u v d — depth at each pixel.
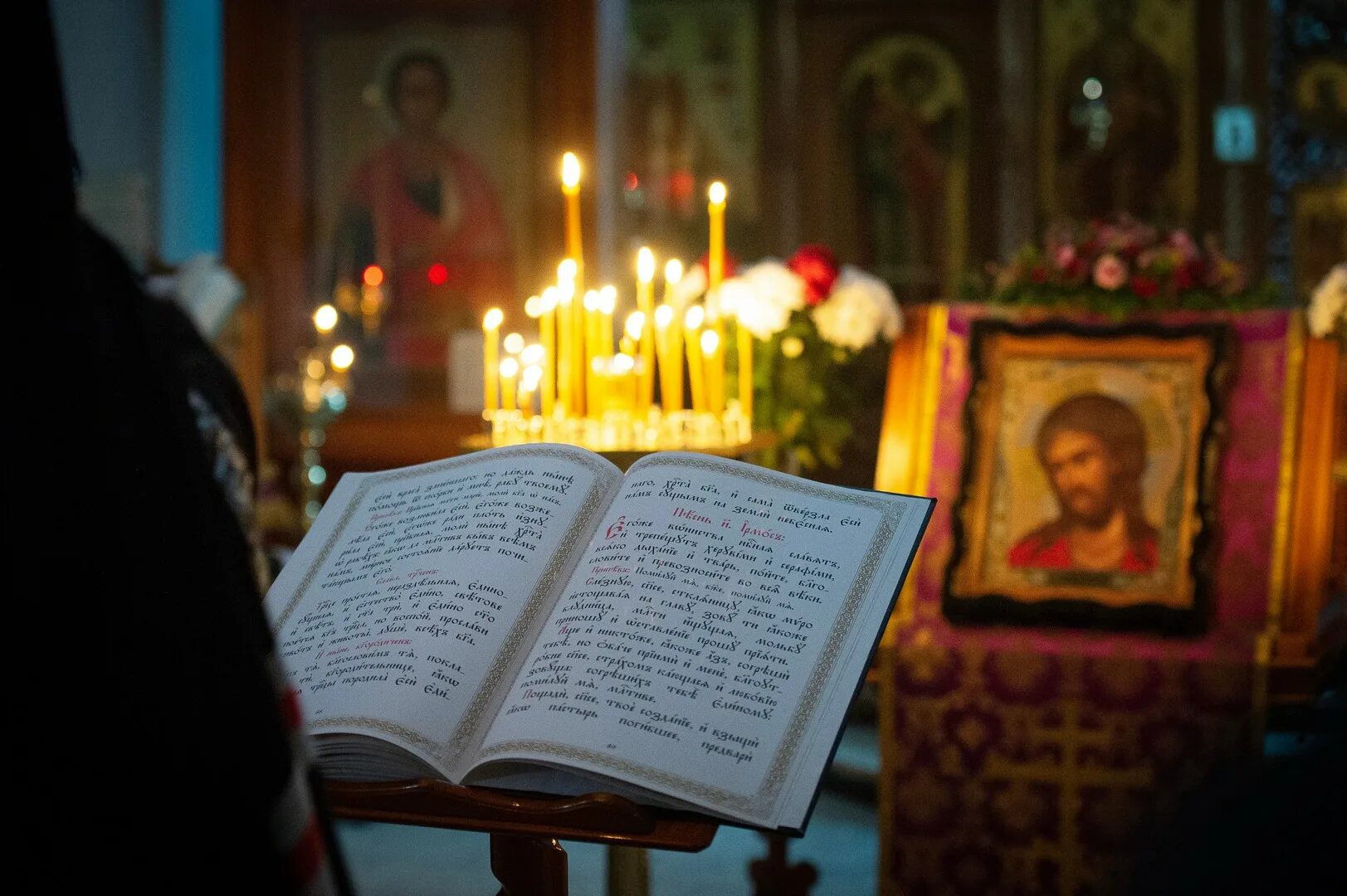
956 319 2.91
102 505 0.56
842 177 8.97
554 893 1.33
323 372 4.70
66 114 0.56
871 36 8.89
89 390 0.56
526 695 1.09
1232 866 0.51
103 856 0.55
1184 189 8.61
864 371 3.02
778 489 1.22
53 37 0.55
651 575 1.14
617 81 5.85
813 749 1.03
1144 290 2.83
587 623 1.12
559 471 1.27
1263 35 8.46
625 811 1.00
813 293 2.84
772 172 8.88
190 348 1.54
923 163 8.94
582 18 5.33
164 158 6.17
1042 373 2.83
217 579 0.61
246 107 5.40
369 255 5.54
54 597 0.54
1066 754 2.64
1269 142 8.53
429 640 1.14
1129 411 2.78
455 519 1.25
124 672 0.55
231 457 1.51
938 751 2.70
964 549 2.74
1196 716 2.57
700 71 8.91
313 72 5.47
